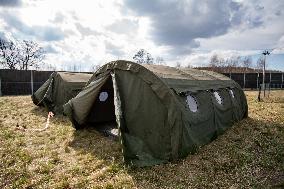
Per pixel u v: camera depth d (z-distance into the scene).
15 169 6.34
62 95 13.18
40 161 6.89
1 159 6.94
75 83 13.20
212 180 5.88
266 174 6.22
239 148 7.98
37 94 14.70
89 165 6.63
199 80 9.52
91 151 7.60
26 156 7.13
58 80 13.58
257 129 10.26
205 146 7.99
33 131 9.69
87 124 10.02
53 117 12.23
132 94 7.79
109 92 10.34
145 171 6.29
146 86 7.53
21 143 8.22
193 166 6.58
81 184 5.68
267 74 37.22
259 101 18.47
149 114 7.40
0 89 24.50
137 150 6.95
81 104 9.06
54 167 6.54
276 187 5.52
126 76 8.01
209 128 8.59
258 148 8.04
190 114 7.58
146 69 7.56
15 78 25.44
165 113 7.13
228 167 6.55
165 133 7.08
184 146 6.96
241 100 12.25
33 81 26.42
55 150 7.70
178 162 6.81
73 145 8.17
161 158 7.00
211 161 6.89
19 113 13.04
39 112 13.41
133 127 7.68
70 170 6.34
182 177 5.99
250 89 34.03
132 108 7.73
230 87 11.59
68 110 9.36
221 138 8.98
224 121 9.92
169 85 7.41
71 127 10.17
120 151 7.54
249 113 13.66
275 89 33.91
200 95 8.70
